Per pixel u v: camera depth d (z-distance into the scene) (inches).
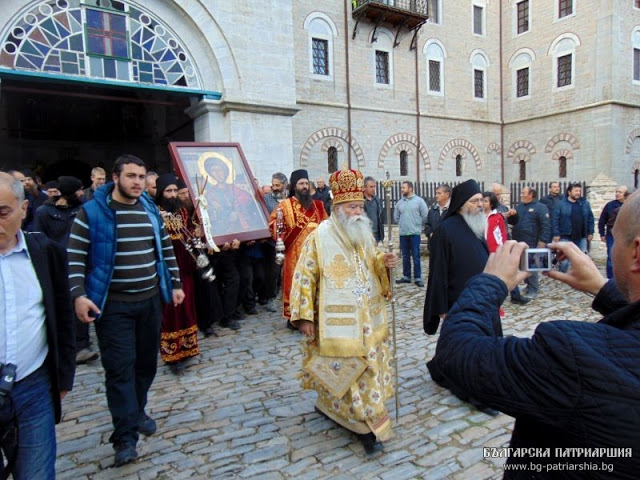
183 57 433.4
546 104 875.4
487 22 916.6
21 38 355.3
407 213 359.3
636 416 35.2
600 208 484.7
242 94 456.4
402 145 813.2
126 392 122.1
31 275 85.7
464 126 893.8
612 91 782.5
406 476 115.0
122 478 116.9
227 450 129.0
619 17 785.6
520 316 267.0
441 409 151.4
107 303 121.1
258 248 274.8
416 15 761.0
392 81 796.0
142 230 126.2
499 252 50.7
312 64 713.6
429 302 161.3
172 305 184.2
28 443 84.7
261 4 465.4
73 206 217.3
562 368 37.5
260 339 228.2
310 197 232.1
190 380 179.5
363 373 124.4
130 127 807.7
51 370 89.7
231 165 232.1
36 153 754.8
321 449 128.3
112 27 393.7
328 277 125.8
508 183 948.6
